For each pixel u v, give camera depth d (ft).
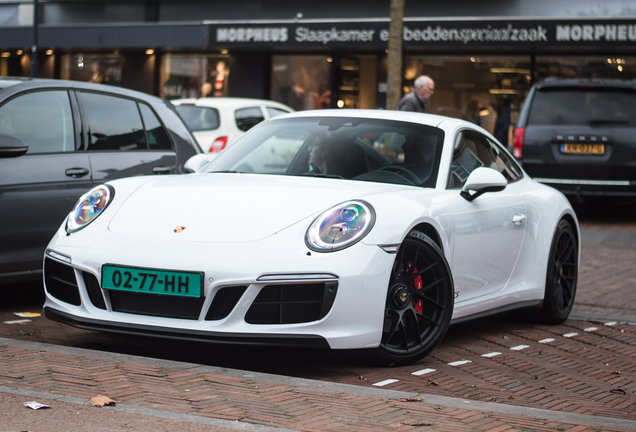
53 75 69.15
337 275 11.09
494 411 9.42
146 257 11.39
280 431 8.06
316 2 61.93
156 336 11.32
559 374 12.75
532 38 49.42
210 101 39.14
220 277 10.99
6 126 15.72
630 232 33.17
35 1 63.98
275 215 11.73
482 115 54.75
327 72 60.75
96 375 10.07
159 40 60.64
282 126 15.75
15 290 18.52
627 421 9.33
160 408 8.75
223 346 13.33
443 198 13.56
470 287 14.29
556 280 17.33
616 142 33.68
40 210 15.85
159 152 18.61
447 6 57.88
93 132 17.28
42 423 8.00
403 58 56.03
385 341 12.07
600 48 50.83
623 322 17.85
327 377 11.60
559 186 34.35
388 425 8.57
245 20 63.77
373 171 14.16
